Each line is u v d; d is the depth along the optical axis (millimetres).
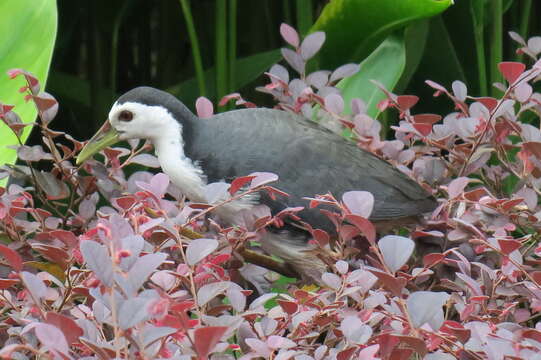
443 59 6828
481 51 6270
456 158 4746
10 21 5102
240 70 7289
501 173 4922
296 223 4777
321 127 5031
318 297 3389
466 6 6734
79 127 8234
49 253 3543
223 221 4867
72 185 4656
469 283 3229
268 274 4559
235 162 4797
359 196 3330
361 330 2875
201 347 2445
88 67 8523
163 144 4883
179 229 3611
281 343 2854
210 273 3189
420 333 3045
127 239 2748
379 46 6094
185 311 2877
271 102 8062
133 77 9156
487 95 6918
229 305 3285
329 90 5156
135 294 2537
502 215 4074
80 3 8086
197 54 6789
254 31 8258
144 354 2502
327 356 3121
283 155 4801
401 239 3014
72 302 3629
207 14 8555
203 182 4852
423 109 7227
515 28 7656
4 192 4234
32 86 4379
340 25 6012
